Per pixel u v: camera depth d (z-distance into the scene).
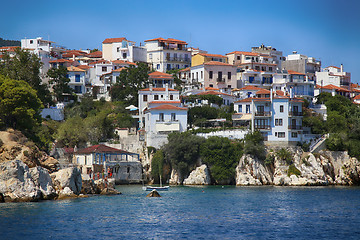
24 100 110.19
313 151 129.62
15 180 85.31
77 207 80.81
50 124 141.25
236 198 94.81
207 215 75.25
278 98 132.88
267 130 132.38
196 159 128.75
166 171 130.50
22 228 64.25
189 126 148.00
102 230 64.19
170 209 80.56
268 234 62.94
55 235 61.25
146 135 137.12
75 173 95.62
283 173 125.25
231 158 126.06
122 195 100.06
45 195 88.25
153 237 61.00
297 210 80.31
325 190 110.62
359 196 97.88
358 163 127.50
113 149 126.06
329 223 69.88
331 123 136.88
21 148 93.50
